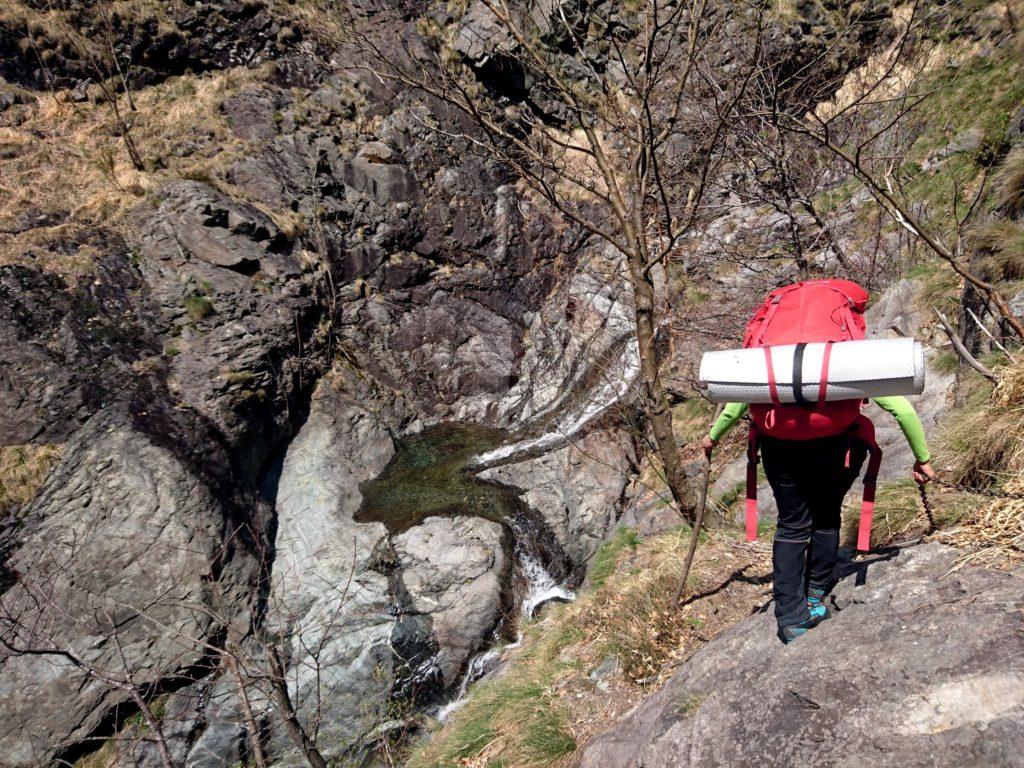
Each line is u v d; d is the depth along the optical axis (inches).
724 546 193.8
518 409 491.5
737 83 216.7
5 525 294.4
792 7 441.4
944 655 76.4
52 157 443.8
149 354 375.9
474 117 194.5
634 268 194.5
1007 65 339.9
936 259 258.7
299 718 273.7
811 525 98.2
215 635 287.6
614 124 203.0
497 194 566.9
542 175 223.5
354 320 489.1
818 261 365.1
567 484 377.4
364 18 573.3
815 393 84.1
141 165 458.3
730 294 408.5
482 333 529.7
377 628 304.0
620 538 286.8
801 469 93.3
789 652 93.1
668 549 209.5
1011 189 195.0
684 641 158.7
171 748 260.8
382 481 407.8
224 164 481.4
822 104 426.6
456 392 505.0
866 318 254.7
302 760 264.2
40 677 259.6
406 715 280.8
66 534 290.5
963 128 334.0
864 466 182.7
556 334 528.4
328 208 500.7
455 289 537.6
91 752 260.1
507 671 236.5
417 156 549.0
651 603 176.9
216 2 536.4
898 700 75.1
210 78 531.5
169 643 279.4
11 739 251.8
